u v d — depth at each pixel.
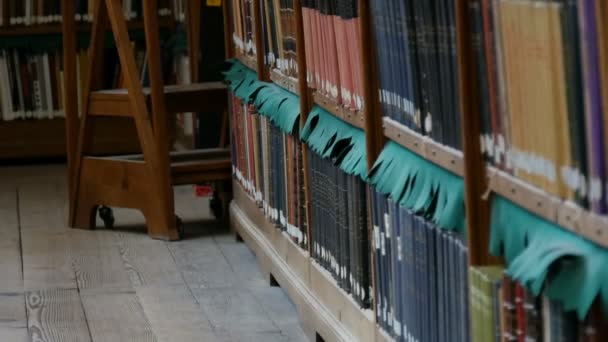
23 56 8.32
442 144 2.76
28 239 6.11
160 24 8.34
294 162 4.50
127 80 5.93
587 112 1.96
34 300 4.95
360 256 3.62
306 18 4.08
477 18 2.43
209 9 6.70
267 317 4.64
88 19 8.32
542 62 2.10
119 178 6.13
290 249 4.72
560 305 2.08
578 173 2.03
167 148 5.96
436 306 2.87
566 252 2.05
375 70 3.31
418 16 2.81
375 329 3.50
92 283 5.22
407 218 3.04
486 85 2.43
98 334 4.46
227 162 6.20
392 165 3.18
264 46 5.09
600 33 1.90
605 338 1.99
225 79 5.77
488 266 2.54
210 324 4.56
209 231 6.25
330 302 4.08
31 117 8.38
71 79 6.29
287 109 4.50
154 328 4.52
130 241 6.04
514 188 2.32
